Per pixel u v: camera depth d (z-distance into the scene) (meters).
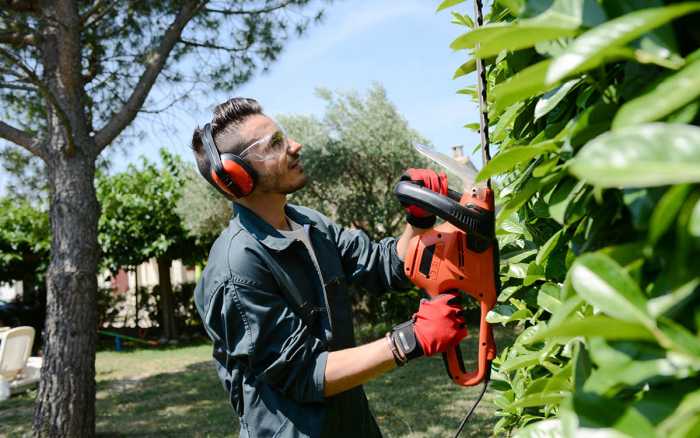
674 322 0.51
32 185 6.35
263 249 1.46
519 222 1.20
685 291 0.50
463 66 1.22
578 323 0.50
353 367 1.31
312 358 1.36
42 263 11.48
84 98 4.84
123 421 5.75
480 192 1.22
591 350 0.58
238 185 1.52
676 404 0.50
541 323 1.09
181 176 11.69
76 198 4.61
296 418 1.42
